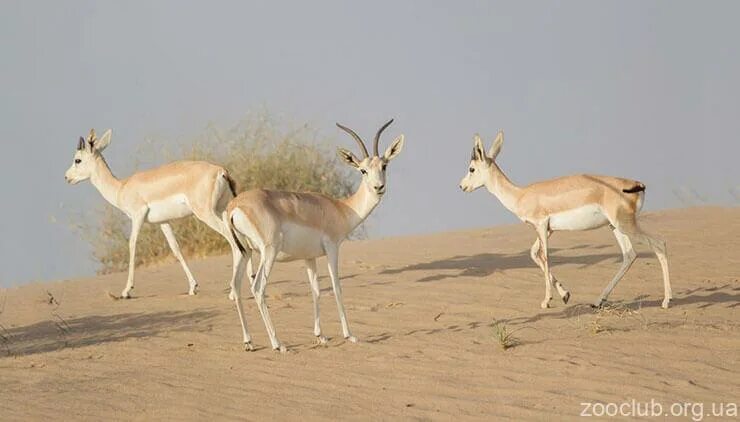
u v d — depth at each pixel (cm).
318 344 2634
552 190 3075
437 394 2156
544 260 3023
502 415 2002
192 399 2189
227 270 4078
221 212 3531
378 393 2186
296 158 5612
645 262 3659
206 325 2939
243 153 5531
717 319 2741
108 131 3788
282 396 2192
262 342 2695
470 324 2795
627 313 2845
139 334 2856
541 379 2222
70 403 2181
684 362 2316
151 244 5216
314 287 2655
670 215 4934
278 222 2517
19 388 2312
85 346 2720
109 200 3731
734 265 3512
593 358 2362
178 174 3544
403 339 2652
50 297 3553
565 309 2939
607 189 3005
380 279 3569
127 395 2233
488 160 3219
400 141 2734
